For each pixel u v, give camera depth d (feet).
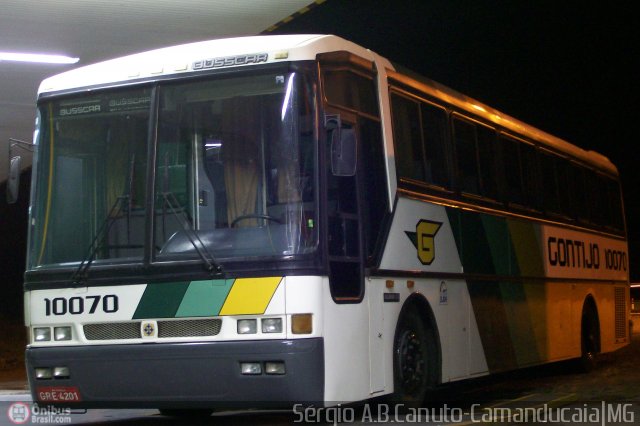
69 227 31.24
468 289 38.70
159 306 29.30
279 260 28.19
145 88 30.91
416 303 34.58
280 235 28.55
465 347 37.93
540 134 50.11
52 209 31.65
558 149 52.47
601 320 56.65
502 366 41.42
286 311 27.94
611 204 61.77
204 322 28.76
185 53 30.86
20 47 55.26
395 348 32.76
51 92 32.40
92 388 30.07
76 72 32.48
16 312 114.42
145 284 29.58
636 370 55.06
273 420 35.53
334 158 28.96
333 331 28.63
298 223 28.53
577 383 48.44
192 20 53.21
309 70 29.50
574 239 53.01
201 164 29.81
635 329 98.58
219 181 29.53
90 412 40.34
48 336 30.91
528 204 46.78
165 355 28.86
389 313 32.12
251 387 28.14
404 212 33.96
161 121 30.48
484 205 41.29
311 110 29.25
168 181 30.04
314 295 28.07
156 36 55.42
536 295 46.37
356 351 29.81
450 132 39.01
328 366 28.27
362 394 29.99
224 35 56.34
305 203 28.66
